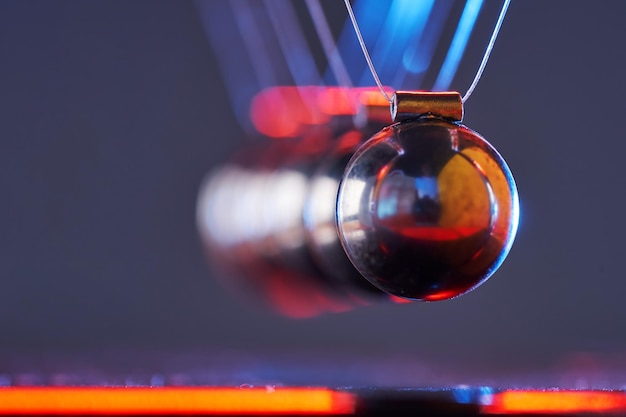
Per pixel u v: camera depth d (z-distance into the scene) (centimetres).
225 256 289
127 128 441
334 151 149
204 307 450
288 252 176
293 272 179
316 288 171
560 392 126
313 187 148
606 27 414
